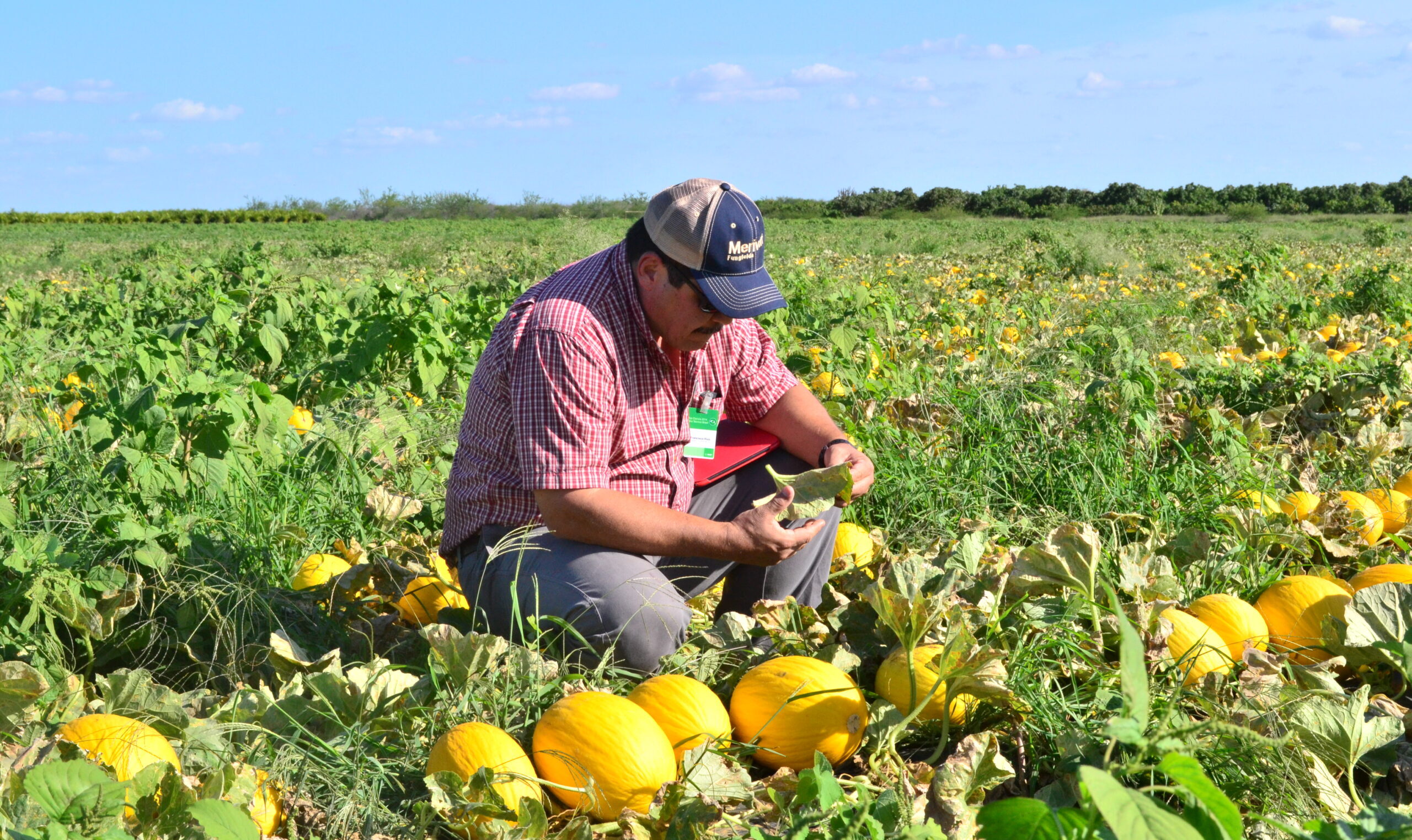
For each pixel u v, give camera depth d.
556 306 2.64
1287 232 31.31
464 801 1.99
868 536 3.46
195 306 8.27
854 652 2.64
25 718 2.17
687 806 1.95
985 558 3.04
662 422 2.80
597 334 2.60
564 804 2.13
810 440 3.07
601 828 2.03
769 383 3.09
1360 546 3.33
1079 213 58.09
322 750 2.27
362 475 3.85
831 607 2.89
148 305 8.52
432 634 2.40
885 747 2.25
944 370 5.78
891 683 2.42
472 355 5.96
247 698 2.40
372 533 3.57
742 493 3.10
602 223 31.94
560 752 2.12
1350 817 1.97
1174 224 40.81
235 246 26.53
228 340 6.61
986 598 2.53
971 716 2.38
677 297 2.59
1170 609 2.64
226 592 2.91
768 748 2.27
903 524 3.91
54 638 2.71
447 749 2.13
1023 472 4.20
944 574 2.61
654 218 2.57
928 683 2.37
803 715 2.25
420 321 5.68
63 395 4.59
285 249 23.50
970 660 2.21
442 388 5.79
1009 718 2.37
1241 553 3.24
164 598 2.89
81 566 2.96
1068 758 2.14
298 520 3.54
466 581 2.84
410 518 3.70
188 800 1.83
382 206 70.19
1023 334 7.79
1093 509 3.84
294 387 4.89
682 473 2.93
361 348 5.44
